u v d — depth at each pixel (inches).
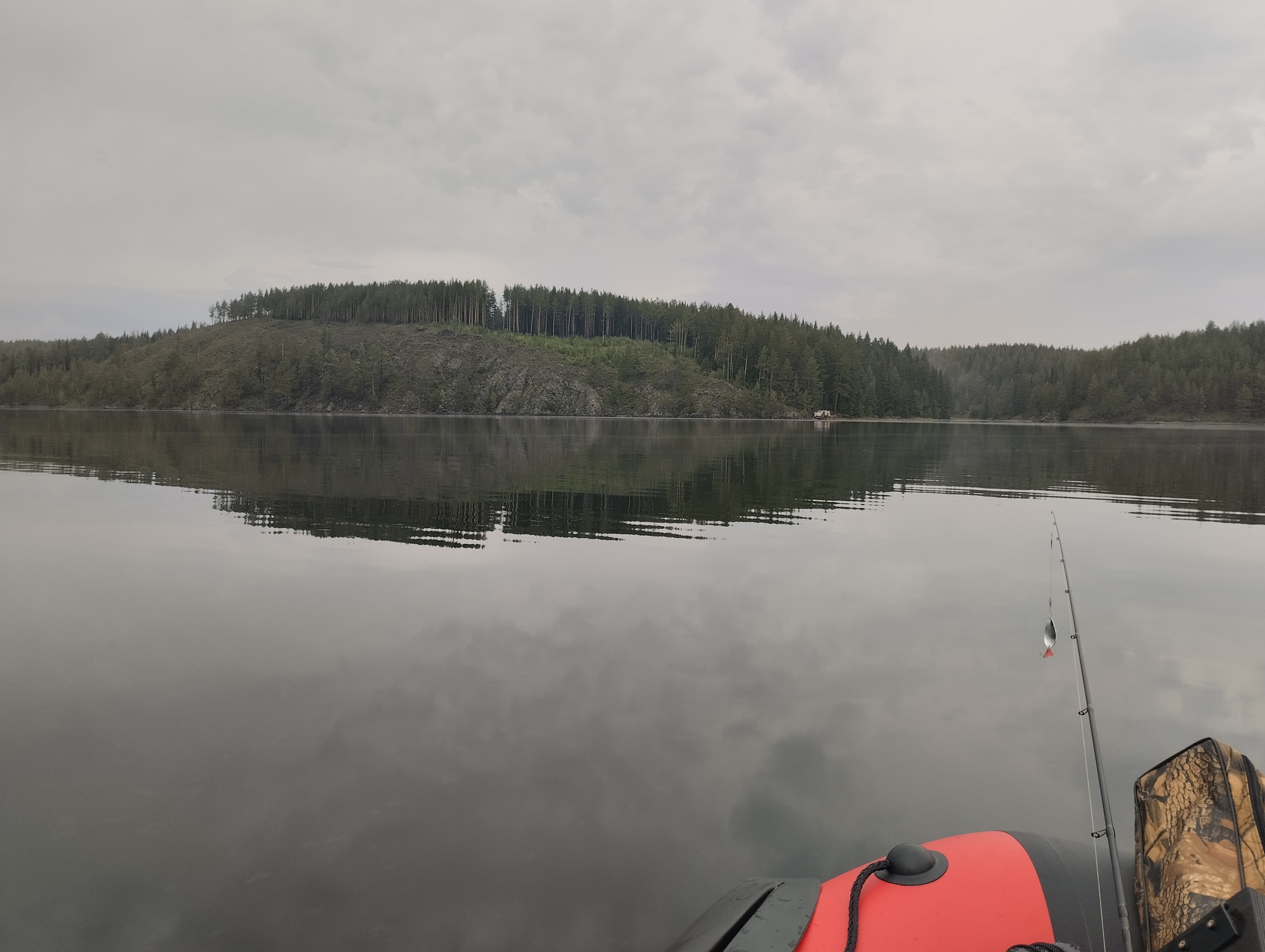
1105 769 165.0
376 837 135.2
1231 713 198.1
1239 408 4835.1
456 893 118.9
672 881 122.4
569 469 920.3
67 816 140.9
